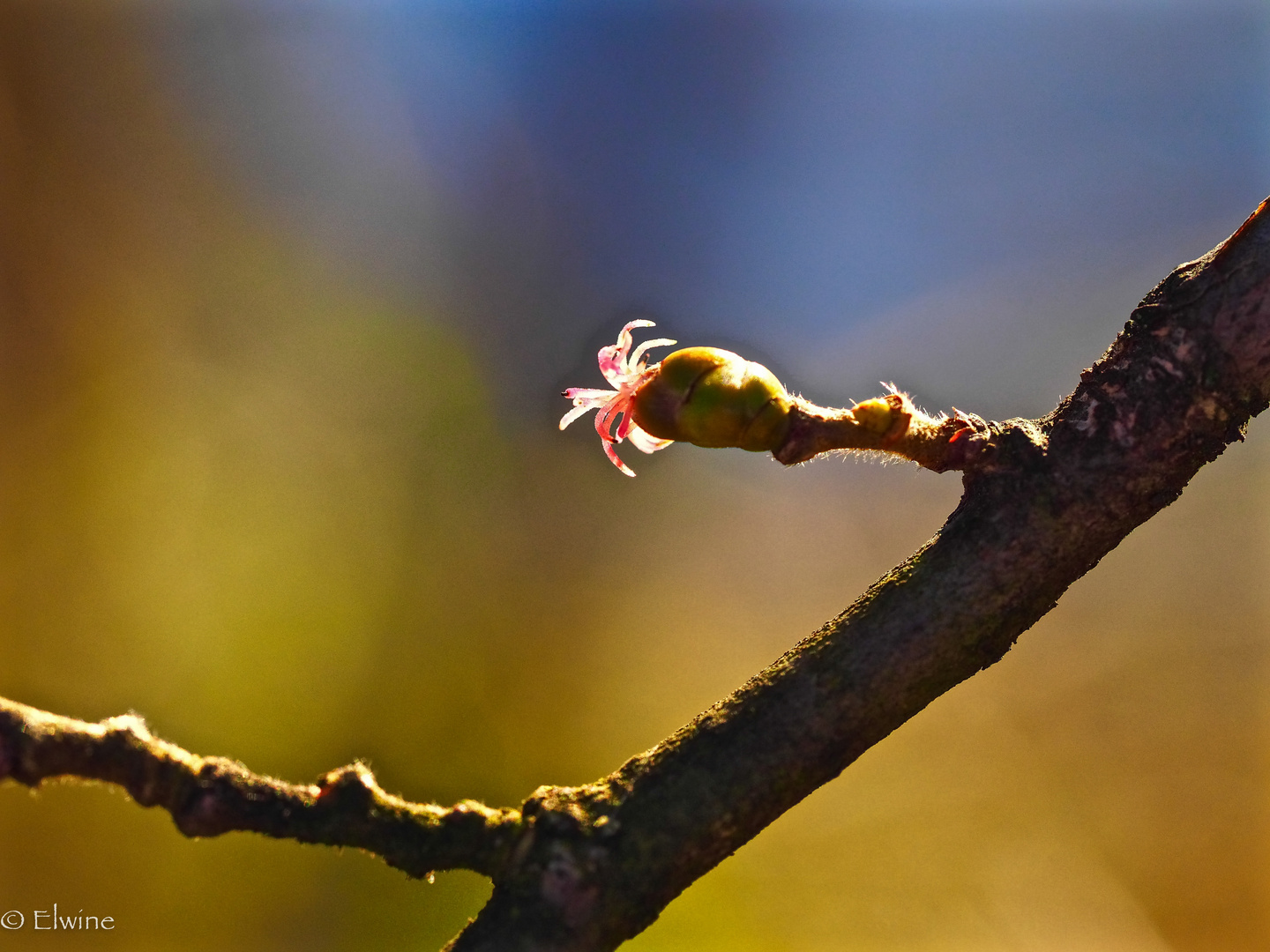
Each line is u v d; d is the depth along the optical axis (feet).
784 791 0.49
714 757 0.49
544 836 0.49
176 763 0.49
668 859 0.49
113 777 0.49
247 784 0.49
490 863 0.49
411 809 0.49
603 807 0.49
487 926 0.49
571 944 0.49
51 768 0.49
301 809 0.49
